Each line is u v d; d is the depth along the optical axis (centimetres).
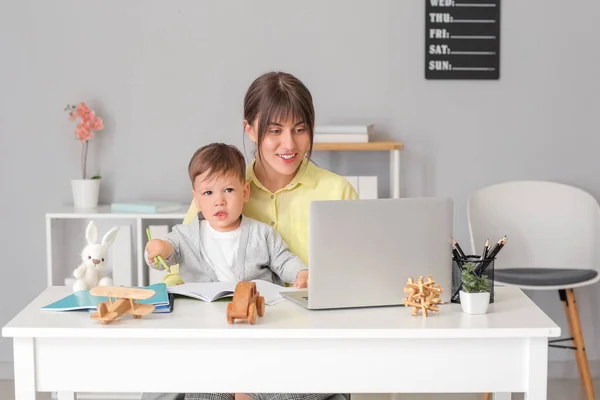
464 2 374
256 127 223
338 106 378
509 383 176
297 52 375
